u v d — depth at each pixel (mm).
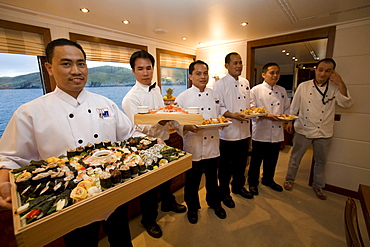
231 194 2340
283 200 2189
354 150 2238
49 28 1883
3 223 1262
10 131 925
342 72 2215
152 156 919
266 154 2375
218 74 3311
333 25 2215
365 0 1627
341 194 2352
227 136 2002
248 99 2188
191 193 1804
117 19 2004
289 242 1592
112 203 667
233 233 1702
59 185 649
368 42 2027
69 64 931
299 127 2332
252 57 3043
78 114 1055
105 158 891
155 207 1705
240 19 2064
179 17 1975
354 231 697
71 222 573
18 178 671
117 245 1092
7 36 1643
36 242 512
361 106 2145
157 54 3012
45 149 969
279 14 1937
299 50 4270
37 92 1943
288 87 6719
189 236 1681
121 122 1302
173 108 1350
